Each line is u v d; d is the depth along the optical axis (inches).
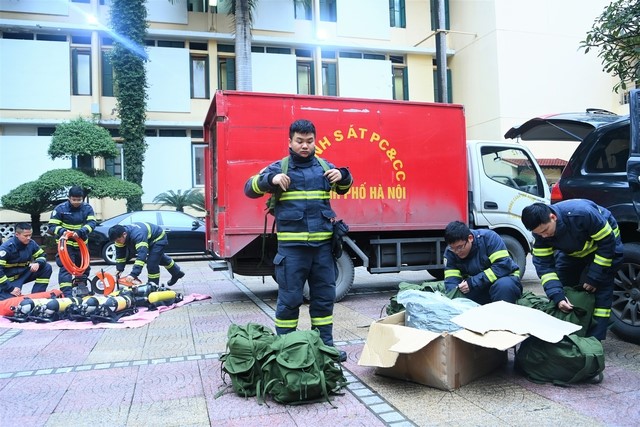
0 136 635.5
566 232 148.0
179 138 701.3
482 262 169.0
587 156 195.8
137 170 624.1
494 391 132.4
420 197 275.0
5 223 629.9
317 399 128.3
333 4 781.9
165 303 253.6
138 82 626.2
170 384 144.0
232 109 245.1
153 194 689.0
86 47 679.7
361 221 264.5
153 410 125.2
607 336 184.4
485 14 749.3
